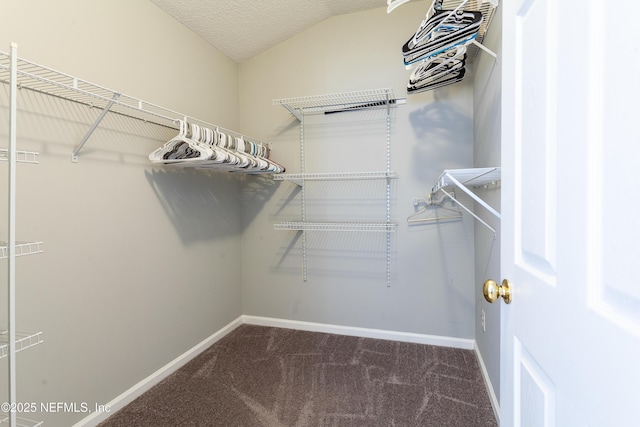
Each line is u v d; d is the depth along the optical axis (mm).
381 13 2402
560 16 503
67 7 1412
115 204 1654
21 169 1253
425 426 1542
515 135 708
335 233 2607
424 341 2410
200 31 2252
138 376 1796
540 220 582
